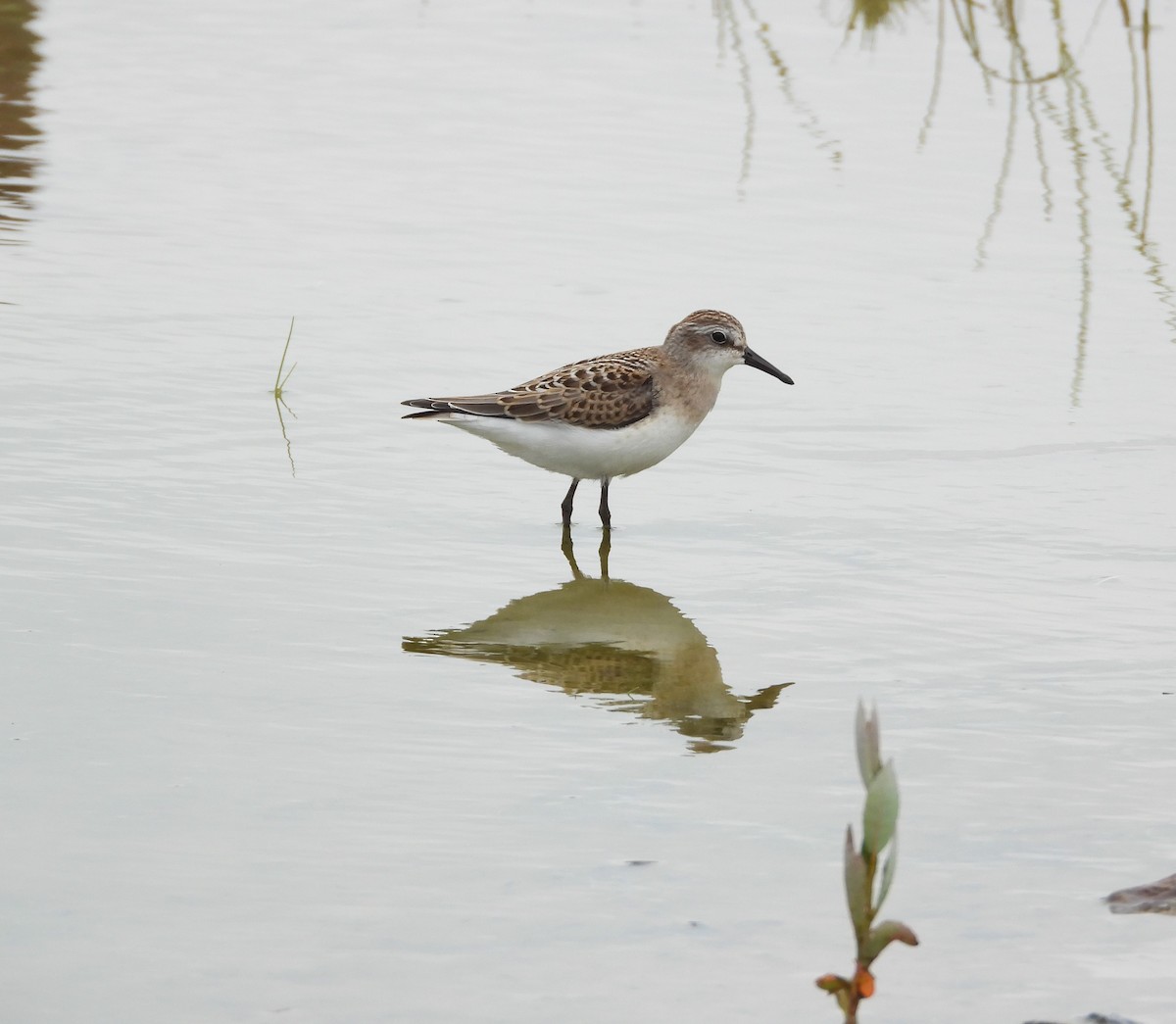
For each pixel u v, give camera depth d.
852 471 15.25
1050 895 8.19
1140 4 28.80
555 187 22.27
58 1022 6.91
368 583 12.51
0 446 14.50
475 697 10.65
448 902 7.98
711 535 13.93
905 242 20.80
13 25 27.86
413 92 25.70
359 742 9.84
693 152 23.64
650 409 14.41
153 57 26.84
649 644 11.64
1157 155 23.48
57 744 9.54
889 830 6.43
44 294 18.06
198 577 12.31
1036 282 19.72
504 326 17.88
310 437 15.32
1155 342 18.19
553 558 13.40
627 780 9.48
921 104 25.39
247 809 8.88
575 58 27.38
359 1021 6.97
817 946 7.65
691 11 29.88
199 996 7.12
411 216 21.14
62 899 7.88
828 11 29.61
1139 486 14.82
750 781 9.50
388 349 17.27
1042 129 24.41
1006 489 14.80
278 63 26.86
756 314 18.59
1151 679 11.03
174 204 21.06
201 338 17.27
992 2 28.39
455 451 15.55
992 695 10.79
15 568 12.20
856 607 12.41
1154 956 7.61
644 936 7.71
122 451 14.66
